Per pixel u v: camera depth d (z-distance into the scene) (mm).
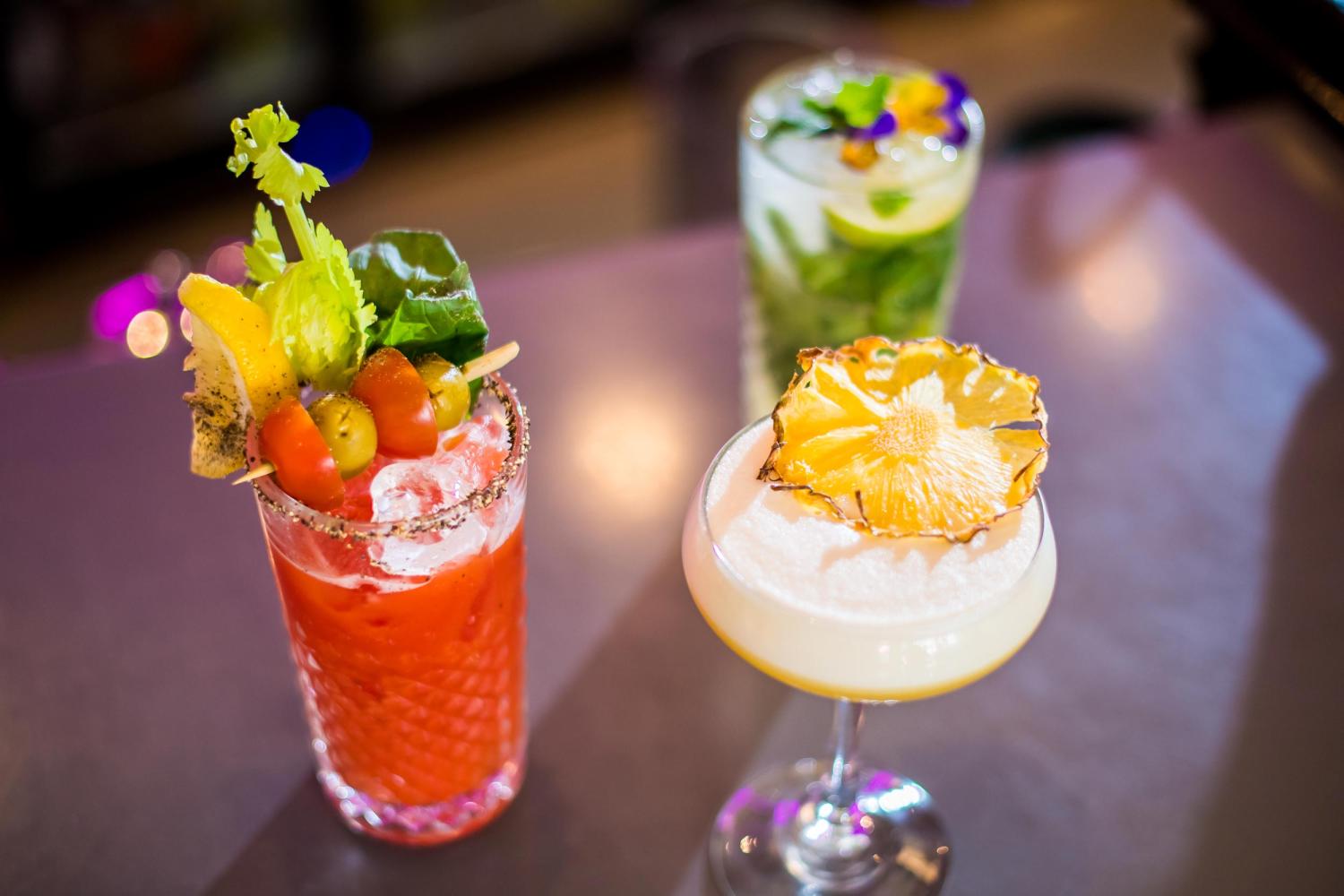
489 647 502
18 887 511
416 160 1828
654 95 1343
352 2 1766
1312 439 655
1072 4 2117
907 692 458
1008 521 465
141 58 1675
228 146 1727
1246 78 891
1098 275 732
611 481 637
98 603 588
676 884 517
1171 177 791
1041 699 563
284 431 441
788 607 449
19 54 1562
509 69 1921
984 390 486
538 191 1771
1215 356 692
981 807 534
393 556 464
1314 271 739
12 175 1585
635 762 549
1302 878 513
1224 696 562
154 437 649
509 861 523
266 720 558
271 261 474
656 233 1365
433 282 488
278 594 594
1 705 557
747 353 679
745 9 1399
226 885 515
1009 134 1214
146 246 1646
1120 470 640
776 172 612
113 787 538
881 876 516
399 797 520
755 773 547
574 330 704
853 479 465
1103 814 531
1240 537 615
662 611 593
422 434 457
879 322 637
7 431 647
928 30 2055
